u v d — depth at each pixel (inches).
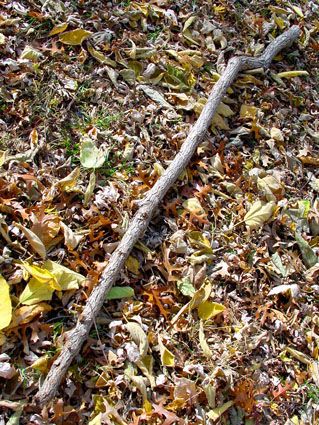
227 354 46.8
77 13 65.1
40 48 60.2
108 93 60.3
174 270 50.0
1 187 48.5
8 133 53.3
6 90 55.6
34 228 46.6
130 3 69.6
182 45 69.9
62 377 40.8
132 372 43.5
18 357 41.9
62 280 45.2
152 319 47.3
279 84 72.3
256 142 64.8
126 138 57.5
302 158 65.8
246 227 56.1
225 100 66.5
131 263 49.3
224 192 58.7
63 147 54.7
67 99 57.7
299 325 51.8
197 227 54.5
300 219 59.6
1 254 45.4
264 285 53.2
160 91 64.0
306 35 80.7
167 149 58.9
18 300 43.5
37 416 38.9
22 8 62.2
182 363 45.5
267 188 59.8
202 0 75.5
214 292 50.9
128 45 65.7
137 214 50.6
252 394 45.2
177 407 42.9
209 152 61.1
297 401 47.3
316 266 56.3
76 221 50.1
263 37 76.7
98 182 53.6
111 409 40.7
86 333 42.8
